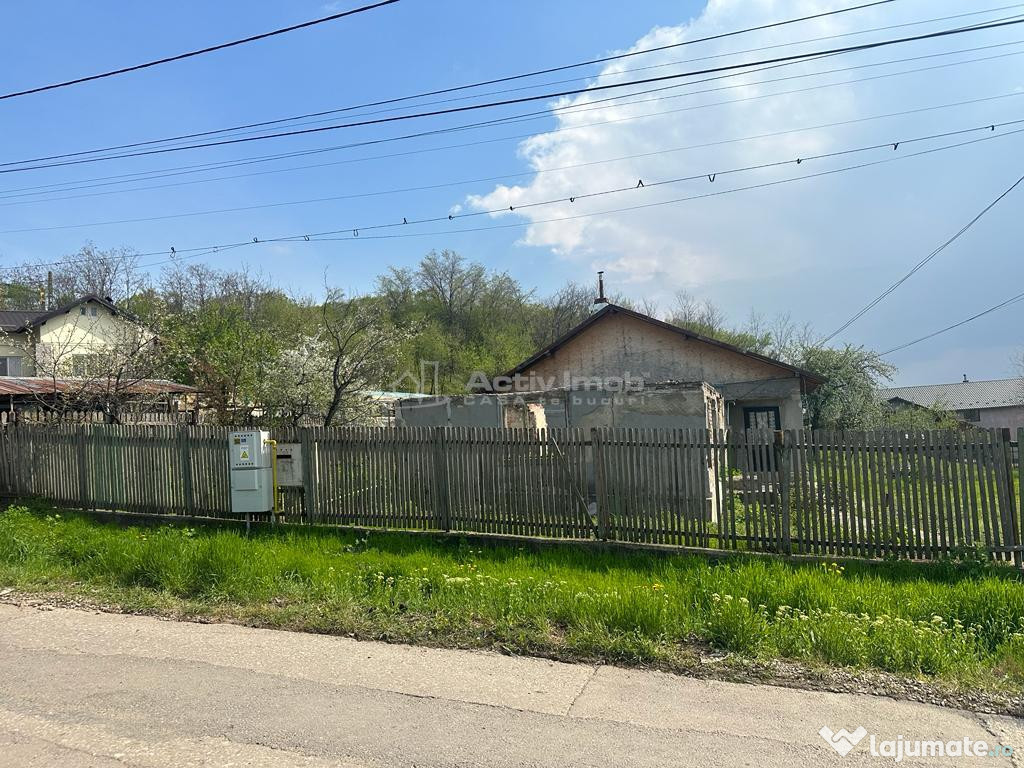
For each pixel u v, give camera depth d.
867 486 6.59
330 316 18.48
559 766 3.02
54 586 6.03
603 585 5.68
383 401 16.72
